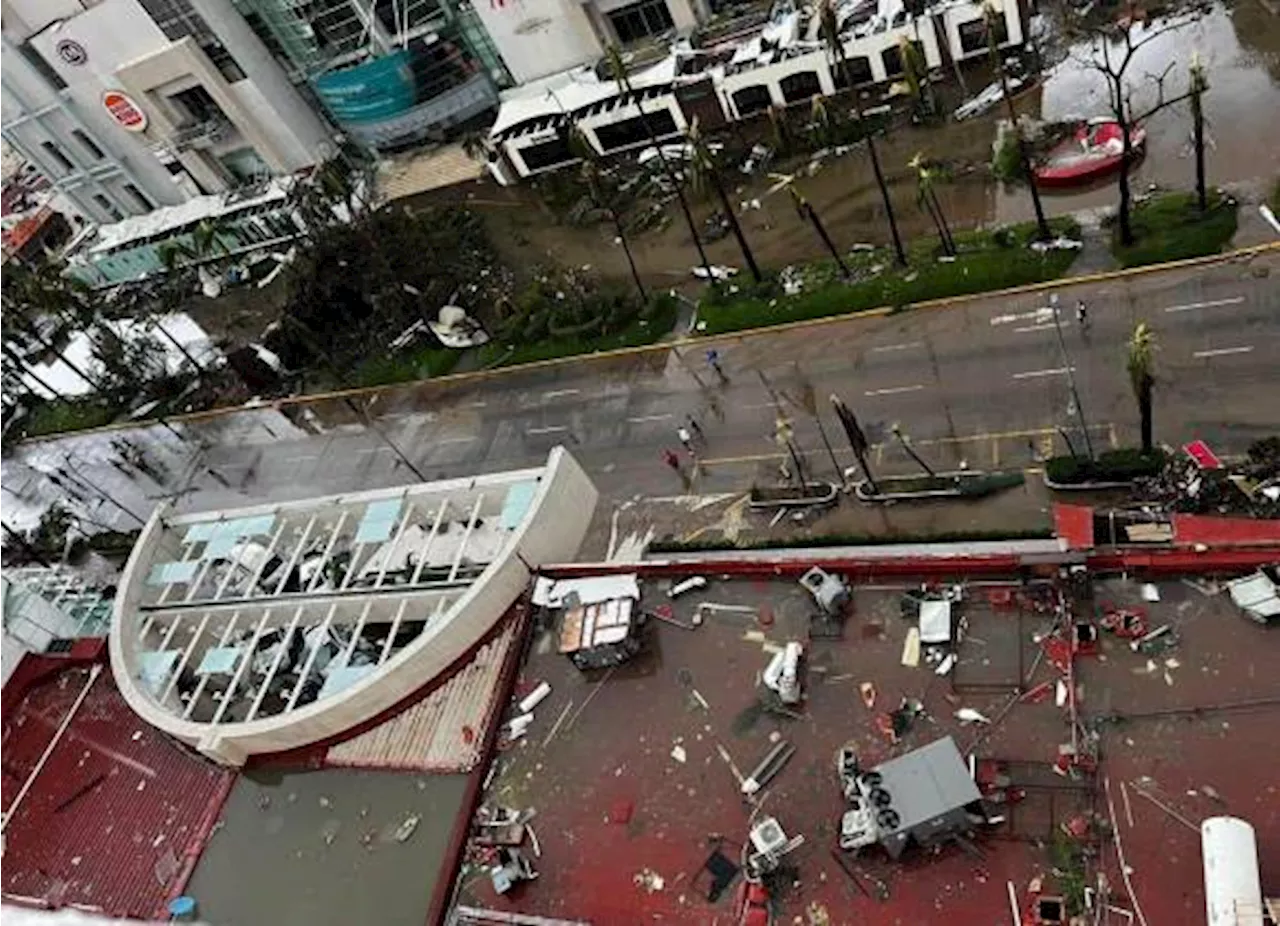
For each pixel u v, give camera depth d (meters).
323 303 105.00
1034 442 69.00
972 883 36.97
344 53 118.94
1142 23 94.62
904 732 41.03
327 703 48.78
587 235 104.44
